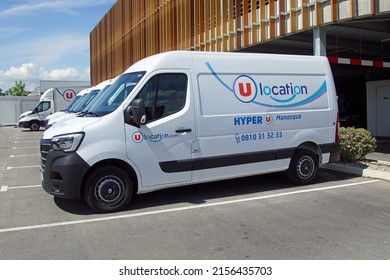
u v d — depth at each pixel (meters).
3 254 4.82
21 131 30.78
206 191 7.79
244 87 7.41
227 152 7.22
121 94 6.77
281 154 7.78
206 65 7.11
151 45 22.80
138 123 6.42
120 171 6.45
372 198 7.09
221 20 15.34
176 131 6.76
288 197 7.25
